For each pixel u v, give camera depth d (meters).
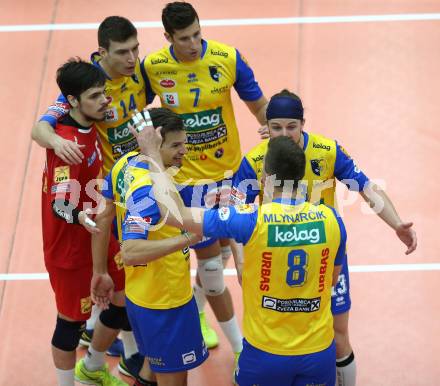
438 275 26.52
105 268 20.22
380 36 37.19
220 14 38.81
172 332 19.31
